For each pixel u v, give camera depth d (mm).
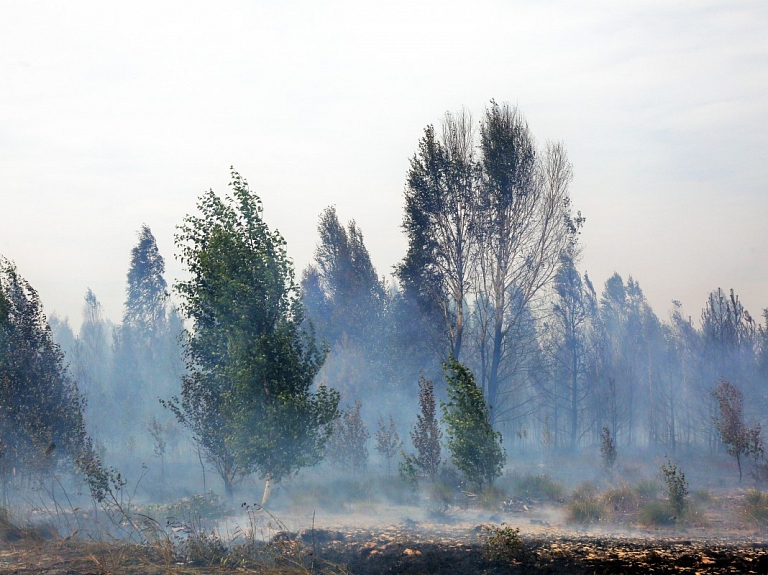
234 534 16016
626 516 19672
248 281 20438
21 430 19703
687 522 18344
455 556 14844
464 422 21672
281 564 12984
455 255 39250
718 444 39188
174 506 18672
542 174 38594
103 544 13766
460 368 22312
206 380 21281
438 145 39375
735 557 14703
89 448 20953
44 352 21469
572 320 44438
